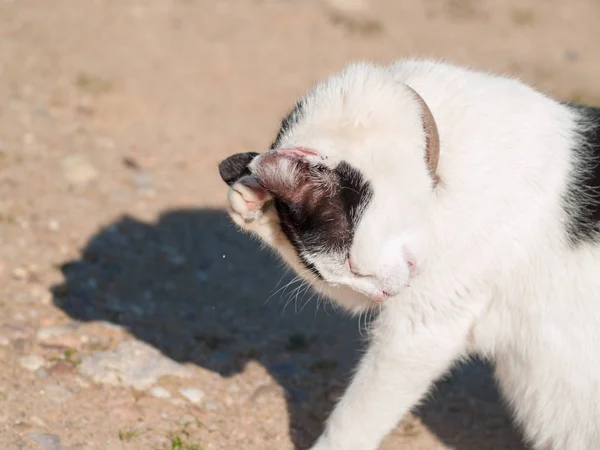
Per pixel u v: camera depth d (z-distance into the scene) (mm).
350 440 1165
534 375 1160
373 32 2322
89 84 1810
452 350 1155
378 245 1062
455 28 2469
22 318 1300
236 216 1087
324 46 2199
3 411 1184
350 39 2264
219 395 1263
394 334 1149
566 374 1147
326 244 1071
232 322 1376
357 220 1062
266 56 2104
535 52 2377
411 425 1271
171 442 1193
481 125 1132
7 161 1544
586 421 1151
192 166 1631
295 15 2336
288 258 1129
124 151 1630
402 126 1090
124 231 1479
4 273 1358
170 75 1935
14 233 1422
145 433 1196
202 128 1749
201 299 1402
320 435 1226
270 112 1852
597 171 1140
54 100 1735
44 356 1255
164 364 1273
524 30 2525
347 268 1074
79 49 1966
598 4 2771
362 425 1162
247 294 1426
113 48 2000
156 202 1541
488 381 1342
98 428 1190
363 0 2492
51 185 1521
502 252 1129
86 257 1417
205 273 1446
